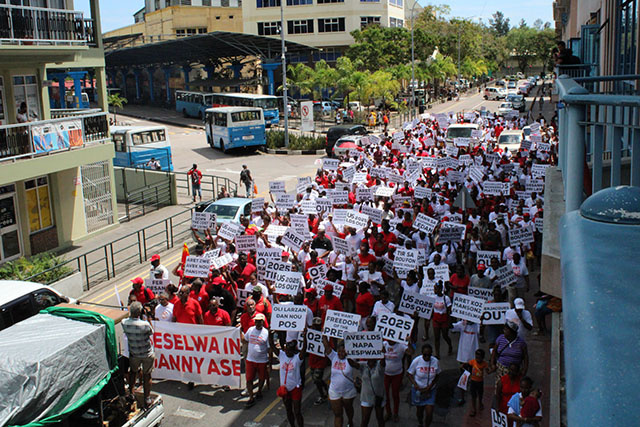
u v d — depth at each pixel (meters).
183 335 11.56
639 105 3.51
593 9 22.91
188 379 11.68
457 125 35.47
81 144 21.70
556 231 5.67
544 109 65.00
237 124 42.41
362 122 57.81
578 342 1.67
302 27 78.31
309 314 11.25
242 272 13.84
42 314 9.24
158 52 71.75
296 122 62.53
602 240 2.40
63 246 22.52
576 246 2.40
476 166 22.66
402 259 13.56
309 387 11.97
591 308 1.79
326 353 10.09
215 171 37.06
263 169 37.47
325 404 11.12
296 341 9.83
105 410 9.25
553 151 26.06
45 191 22.00
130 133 34.56
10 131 19.34
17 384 7.58
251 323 11.84
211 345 11.45
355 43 75.50
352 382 9.41
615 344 1.56
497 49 134.00
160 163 36.09
